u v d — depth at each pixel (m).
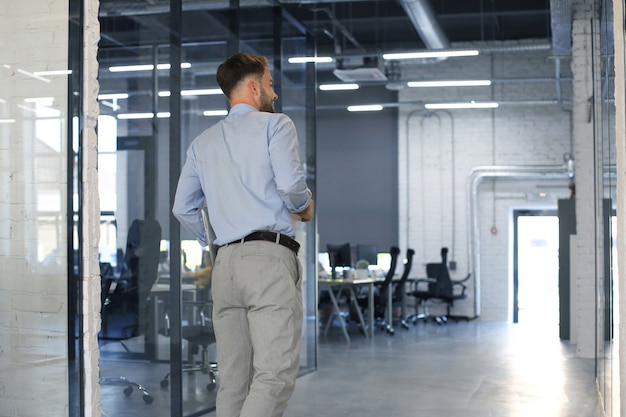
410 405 5.64
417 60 13.05
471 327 12.08
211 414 5.40
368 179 13.85
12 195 3.27
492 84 13.48
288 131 2.74
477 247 13.47
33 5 3.26
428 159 13.67
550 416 5.27
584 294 8.42
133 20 4.93
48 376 3.21
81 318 3.18
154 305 4.82
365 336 10.59
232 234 2.74
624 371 3.14
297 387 6.41
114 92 4.84
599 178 6.25
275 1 6.66
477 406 5.61
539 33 13.12
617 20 3.12
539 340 10.15
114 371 4.54
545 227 13.55
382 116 13.81
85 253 3.22
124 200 4.81
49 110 3.23
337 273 11.64
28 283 3.24
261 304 2.68
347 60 12.31
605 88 4.87
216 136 2.86
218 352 2.85
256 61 2.91
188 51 5.39
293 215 2.83
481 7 11.59
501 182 13.55
